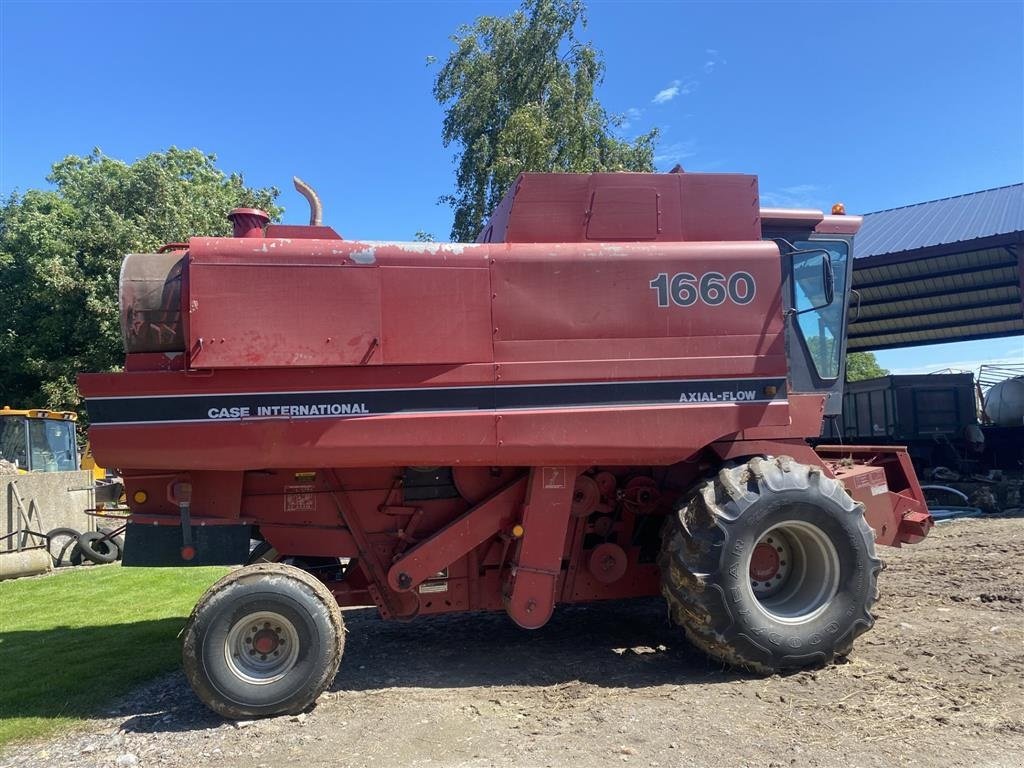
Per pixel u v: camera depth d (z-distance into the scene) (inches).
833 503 188.7
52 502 479.5
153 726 170.4
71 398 866.1
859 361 2052.2
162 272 181.0
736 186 203.0
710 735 152.3
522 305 184.7
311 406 176.6
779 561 200.2
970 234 562.9
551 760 143.3
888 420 665.0
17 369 919.7
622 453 187.0
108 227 881.5
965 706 162.7
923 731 150.9
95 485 536.1
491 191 786.8
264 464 176.9
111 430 171.8
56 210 944.9
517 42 825.5
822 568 193.5
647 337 189.0
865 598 191.0
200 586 351.9
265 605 170.7
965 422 661.3
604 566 213.2
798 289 225.0
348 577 214.4
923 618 236.7
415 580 194.5
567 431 184.4
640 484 215.8
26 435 518.6
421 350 180.1
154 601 319.6
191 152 1062.4
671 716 163.3
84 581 382.3
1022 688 173.2
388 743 154.3
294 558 229.5
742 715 162.4
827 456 276.4
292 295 175.5
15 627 277.6
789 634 185.3
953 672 185.3
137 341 175.5
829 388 226.8
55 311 892.0
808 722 157.2
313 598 172.7
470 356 182.1
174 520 182.7
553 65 823.7
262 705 168.9
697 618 184.5
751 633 182.9
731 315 192.9
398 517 204.5
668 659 207.3
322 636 172.1
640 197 198.4
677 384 189.5
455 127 835.4
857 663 193.8
